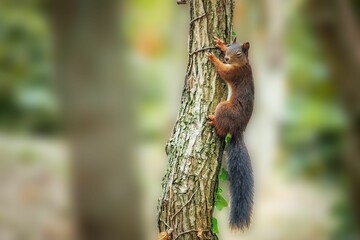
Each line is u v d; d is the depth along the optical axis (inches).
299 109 588.4
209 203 297.9
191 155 296.5
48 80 665.6
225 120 298.7
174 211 296.5
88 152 310.5
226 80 300.8
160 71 729.6
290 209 559.2
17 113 673.0
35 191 508.7
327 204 561.3
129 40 610.9
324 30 392.2
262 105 570.6
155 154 642.8
